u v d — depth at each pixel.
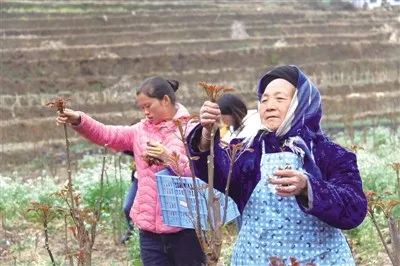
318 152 5.24
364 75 48.91
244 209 5.36
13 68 43.34
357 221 5.11
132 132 7.50
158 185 6.71
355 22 60.38
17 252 11.94
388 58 52.38
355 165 5.23
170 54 48.00
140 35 52.44
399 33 57.53
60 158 27.75
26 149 29.77
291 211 5.21
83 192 14.20
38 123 33.75
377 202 7.06
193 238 7.26
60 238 12.59
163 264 7.46
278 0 67.88
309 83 5.25
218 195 5.79
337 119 36.00
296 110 5.21
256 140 5.30
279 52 51.09
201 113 5.01
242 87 45.38
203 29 54.97
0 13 53.41
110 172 16.33
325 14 61.53
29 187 16.08
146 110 7.36
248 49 50.50
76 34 51.78
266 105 5.25
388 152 20.05
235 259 5.45
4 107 36.94
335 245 5.32
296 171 4.89
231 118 8.34
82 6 57.00
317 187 4.91
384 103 41.19
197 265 7.31
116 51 48.97
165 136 7.30
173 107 7.41
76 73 44.81
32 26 52.53
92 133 7.32
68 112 7.06
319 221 5.24
